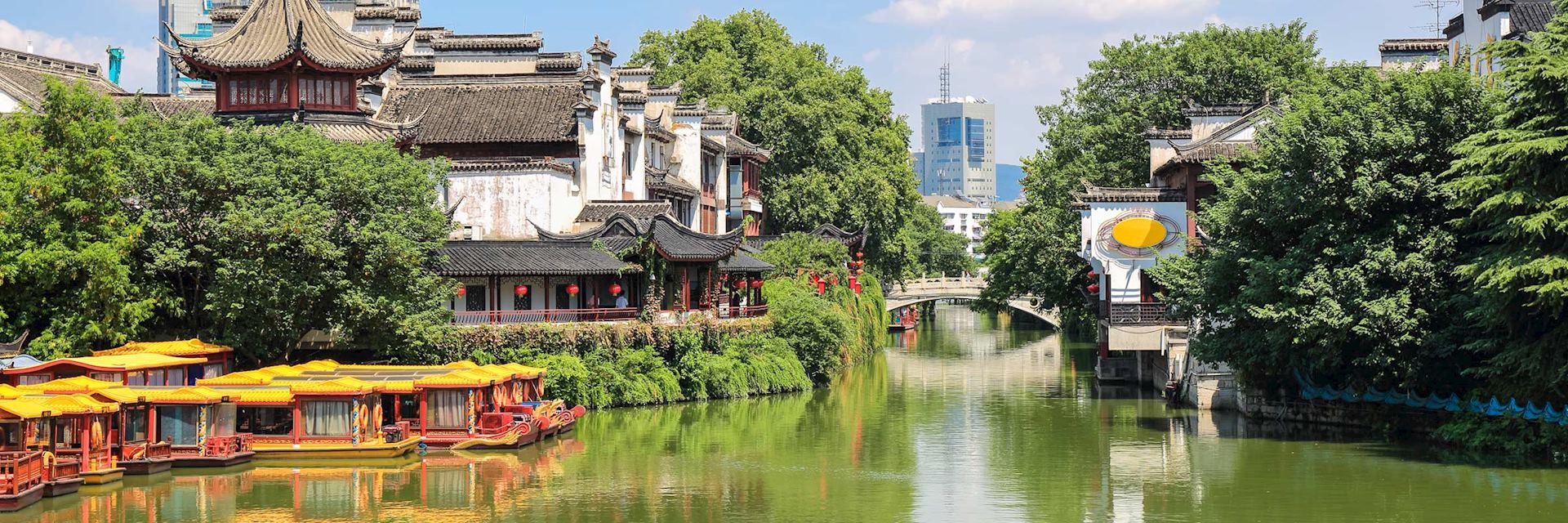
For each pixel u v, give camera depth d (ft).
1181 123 289.33
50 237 175.83
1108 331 231.50
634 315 228.63
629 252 226.99
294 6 246.88
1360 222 174.50
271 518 140.87
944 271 583.17
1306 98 182.29
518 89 276.62
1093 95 302.86
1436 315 168.66
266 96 242.37
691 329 230.07
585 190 266.77
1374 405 187.52
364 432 172.35
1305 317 169.99
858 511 145.28
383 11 306.96
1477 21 255.70
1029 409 222.07
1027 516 142.41
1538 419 163.02
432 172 213.87
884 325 357.41
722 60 384.68
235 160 188.24
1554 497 144.36
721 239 250.37
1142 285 233.55
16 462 140.15
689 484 159.12
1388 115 174.29
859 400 236.63
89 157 178.50
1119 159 294.25
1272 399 201.77
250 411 172.76
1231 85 293.02
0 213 173.47
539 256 221.05
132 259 184.14
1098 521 140.05
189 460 163.84
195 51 240.53
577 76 277.64
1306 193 174.91
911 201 415.85
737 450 180.75
